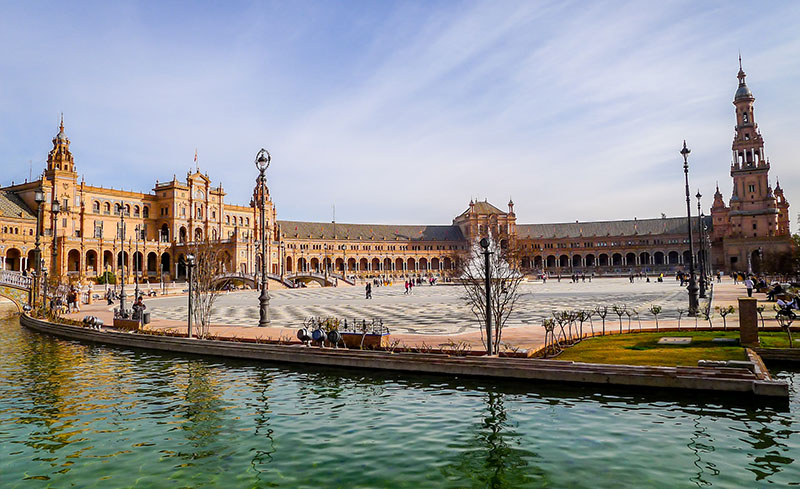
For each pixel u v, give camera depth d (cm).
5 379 1827
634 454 983
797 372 1641
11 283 5131
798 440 1034
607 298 5075
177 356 2291
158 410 1397
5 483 926
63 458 1048
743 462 931
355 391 1551
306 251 15850
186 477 943
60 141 11212
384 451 1044
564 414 1252
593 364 1538
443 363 1709
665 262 17525
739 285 7506
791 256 10012
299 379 1741
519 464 955
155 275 11819
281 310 4384
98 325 3061
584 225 18938
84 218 11162
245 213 14638
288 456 1033
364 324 2172
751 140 14838
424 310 4069
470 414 1277
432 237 18575
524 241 18538
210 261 3584
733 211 14788
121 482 927
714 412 1229
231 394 1562
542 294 5919
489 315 1802
